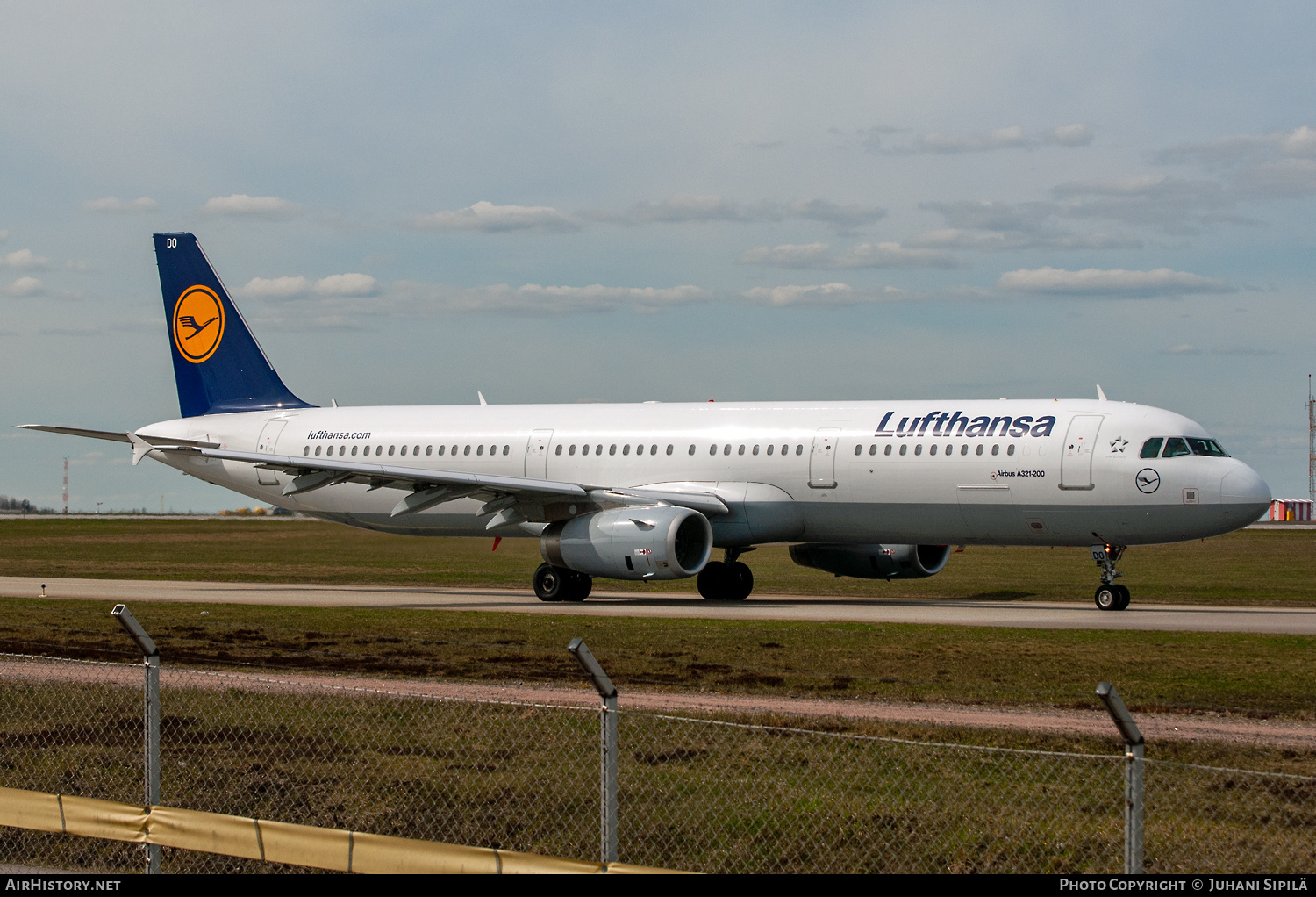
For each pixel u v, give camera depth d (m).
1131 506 83.31
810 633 68.94
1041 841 30.08
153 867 29.03
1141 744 23.14
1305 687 50.56
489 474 105.94
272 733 42.06
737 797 33.91
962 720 43.94
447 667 57.00
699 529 93.00
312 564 144.25
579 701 47.91
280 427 115.38
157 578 121.94
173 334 120.88
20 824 29.81
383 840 26.48
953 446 88.44
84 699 47.62
